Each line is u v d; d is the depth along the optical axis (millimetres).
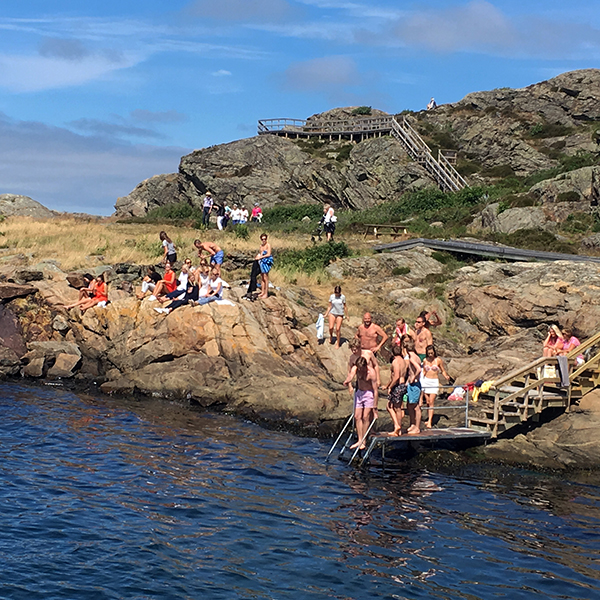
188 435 15547
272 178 56469
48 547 9328
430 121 59344
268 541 10023
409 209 43469
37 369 20641
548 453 14617
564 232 32688
